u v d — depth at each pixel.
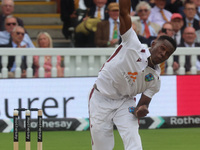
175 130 30.66
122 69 16.36
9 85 29.70
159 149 24.45
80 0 36.94
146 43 34.16
